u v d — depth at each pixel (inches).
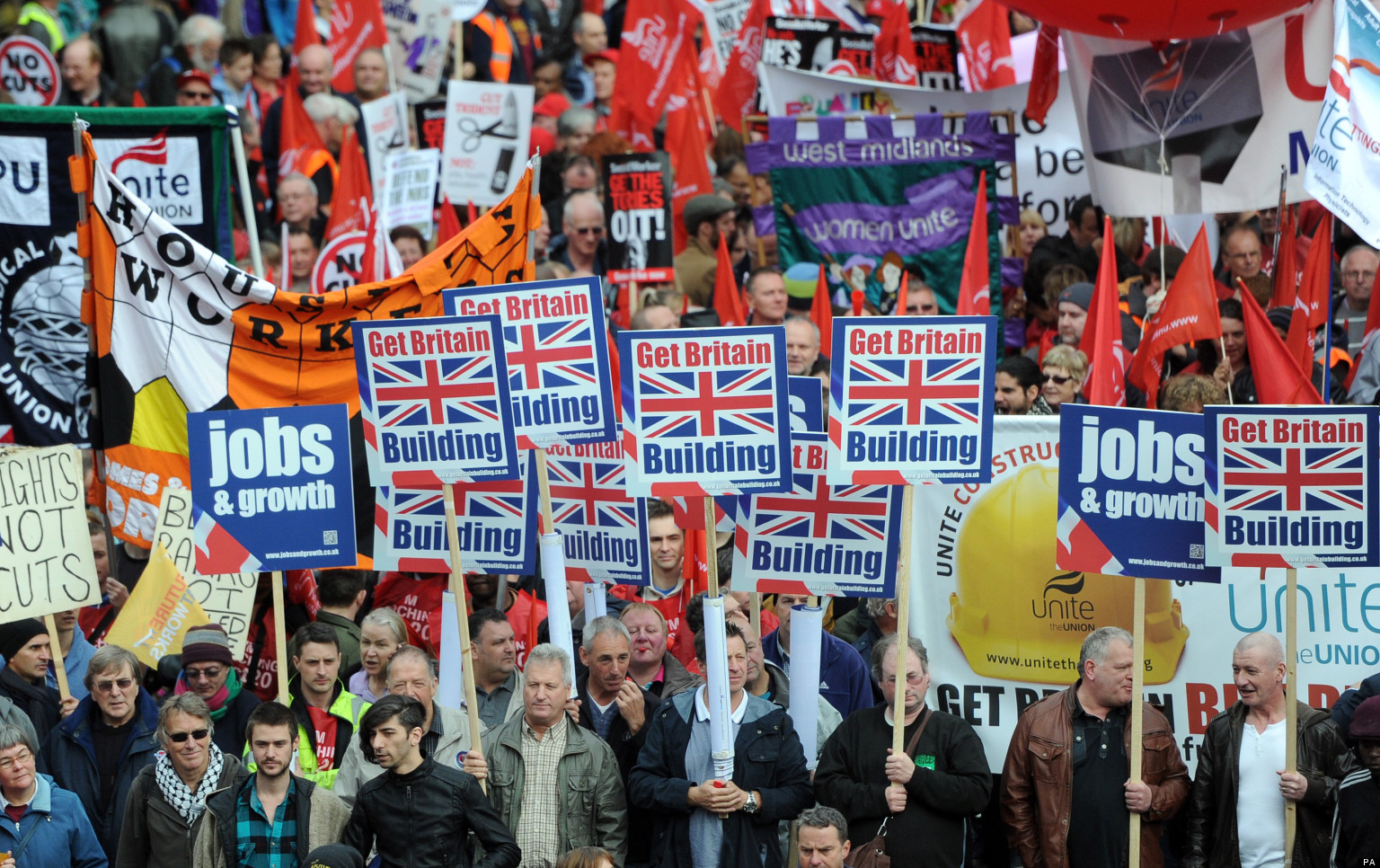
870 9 1900.8
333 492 925.2
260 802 836.0
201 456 920.9
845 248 1449.3
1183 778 880.9
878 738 888.3
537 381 924.0
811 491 924.6
